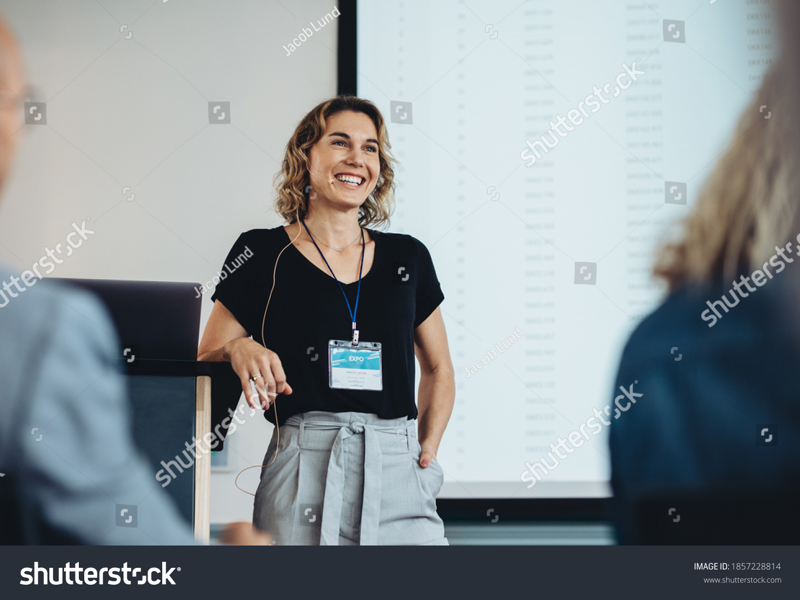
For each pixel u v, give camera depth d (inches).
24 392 38.6
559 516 91.5
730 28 97.7
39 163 94.7
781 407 70.1
